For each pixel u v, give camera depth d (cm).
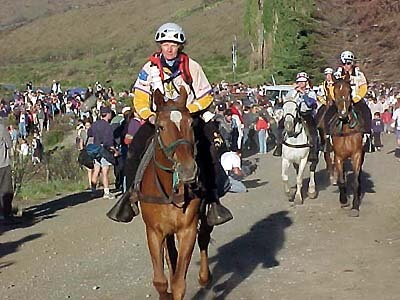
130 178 801
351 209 1419
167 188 734
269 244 1180
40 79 8475
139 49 9700
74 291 955
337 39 4122
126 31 11281
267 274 997
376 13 3956
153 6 12112
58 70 8819
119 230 1357
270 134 3078
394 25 3894
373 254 1092
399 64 3853
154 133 775
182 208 734
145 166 759
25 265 1116
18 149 2441
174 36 776
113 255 1156
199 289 931
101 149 1769
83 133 2259
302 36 4388
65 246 1241
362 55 3903
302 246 1161
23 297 938
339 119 1394
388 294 890
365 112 1430
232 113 2461
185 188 730
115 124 1778
